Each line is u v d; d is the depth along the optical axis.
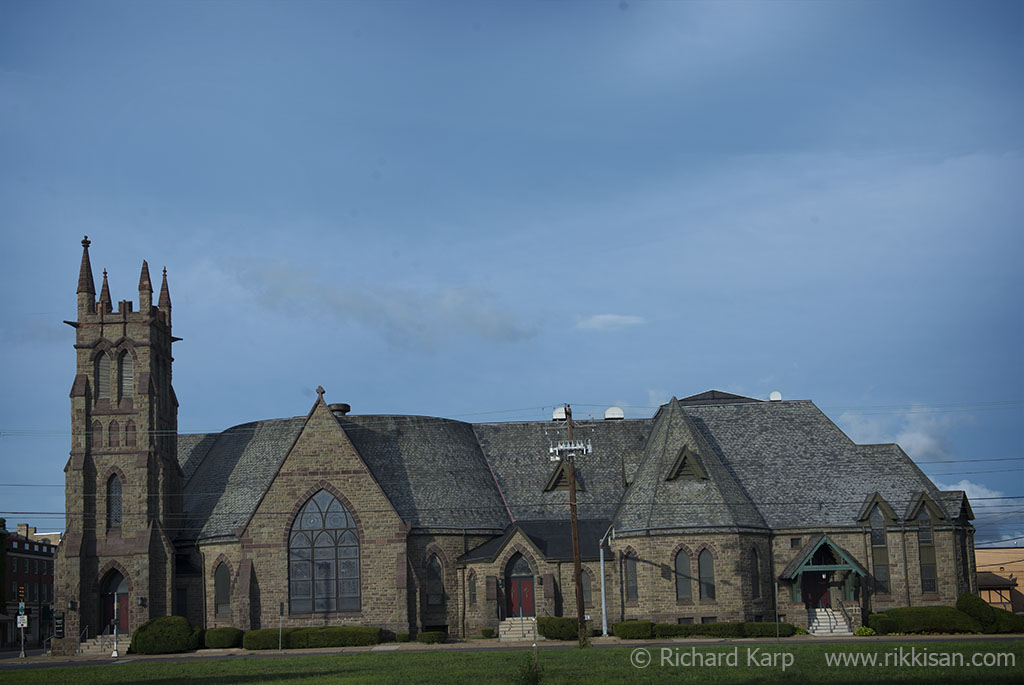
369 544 87.88
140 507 90.38
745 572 84.00
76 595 88.50
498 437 102.25
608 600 86.69
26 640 146.00
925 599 87.12
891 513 88.62
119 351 93.19
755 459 94.31
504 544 88.44
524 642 82.12
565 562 88.12
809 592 88.00
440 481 94.50
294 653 78.69
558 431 102.19
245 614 86.38
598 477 97.88
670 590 83.94
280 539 87.88
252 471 95.19
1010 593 125.56
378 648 80.44
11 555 142.88
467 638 88.69
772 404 99.50
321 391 90.44
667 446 90.31
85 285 94.38
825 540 86.31
